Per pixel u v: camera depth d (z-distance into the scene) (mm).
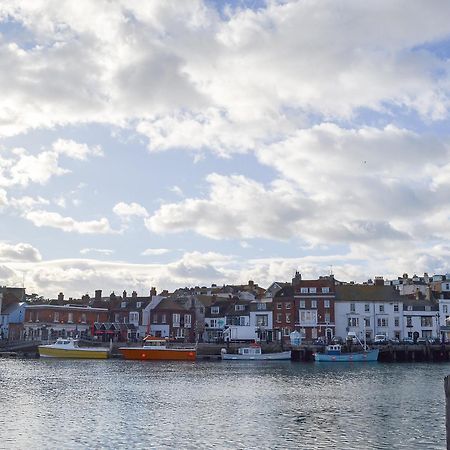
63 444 33281
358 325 126062
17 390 56656
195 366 91562
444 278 171625
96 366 89375
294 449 32594
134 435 35812
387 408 46219
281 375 75438
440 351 105000
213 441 34406
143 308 141625
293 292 129875
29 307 138250
